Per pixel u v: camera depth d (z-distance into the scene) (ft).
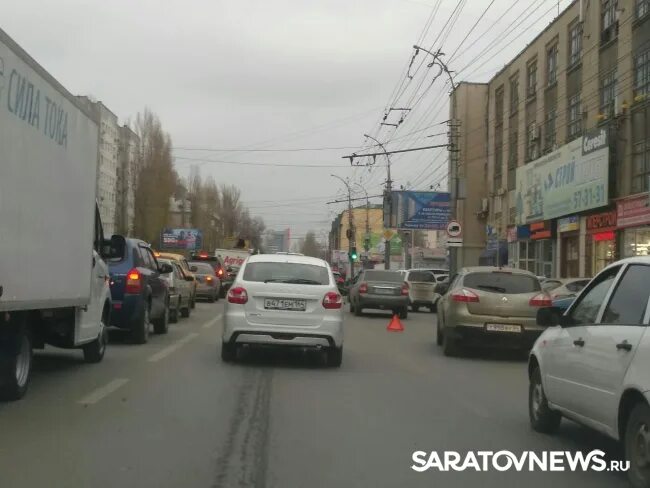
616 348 18.10
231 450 20.79
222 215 297.12
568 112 104.01
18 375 26.99
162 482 17.66
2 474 18.03
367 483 18.10
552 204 104.47
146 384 31.27
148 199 198.29
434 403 29.01
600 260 91.45
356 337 57.06
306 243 491.72
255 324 36.58
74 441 21.33
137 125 200.54
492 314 43.88
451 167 129.70
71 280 29.81
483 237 152.76
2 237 22.36
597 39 93.56
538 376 24.34
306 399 28.94
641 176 81.35
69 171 29.27
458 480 18.72
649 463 16.39
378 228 349.82
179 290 64.64
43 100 25.94
